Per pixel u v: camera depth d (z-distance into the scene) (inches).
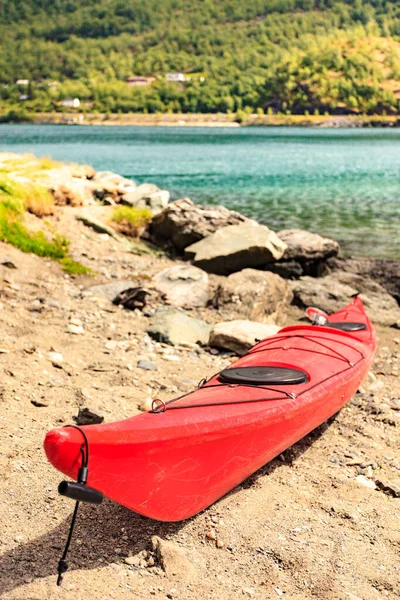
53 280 396.2
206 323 354.0
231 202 870.4
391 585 146.3
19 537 155.0
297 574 148.8
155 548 152.9
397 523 171.0
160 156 2041.1
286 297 415.8
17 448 194.4
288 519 170.4
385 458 210.2
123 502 144.1
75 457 128.0
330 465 203.9
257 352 237.8
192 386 262.7
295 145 3157.0
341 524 169.8
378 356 336.2
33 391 235.5
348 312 313.9
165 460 147.6
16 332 296.2
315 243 486.3
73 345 294.2
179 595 139.1
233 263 468.1
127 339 317.7
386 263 501.7
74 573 142.9
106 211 542.3
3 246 415.2
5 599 131.7
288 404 182.5
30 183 495.5
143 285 408.5
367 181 1189.1
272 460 205.0
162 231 533.6
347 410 249.8
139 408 232.7
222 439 160.4
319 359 226.4
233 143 3378.4
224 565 150.9
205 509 173.8
